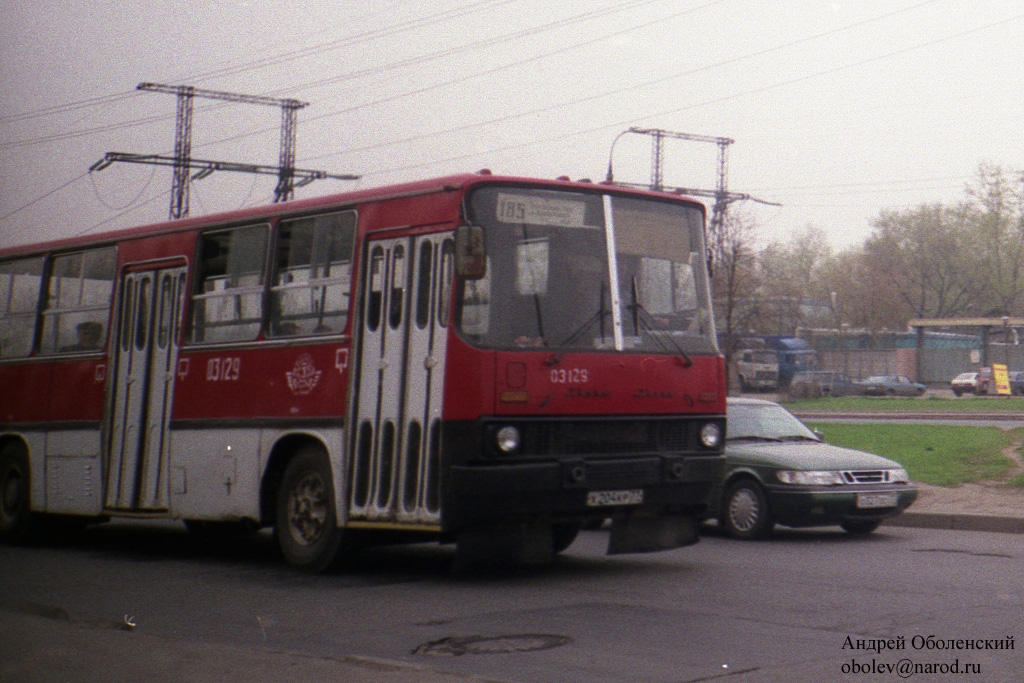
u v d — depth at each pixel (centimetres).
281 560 1277
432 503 991
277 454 1159
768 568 1112
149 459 1300
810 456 1417
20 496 1482
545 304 1014
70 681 635
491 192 1011
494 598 946
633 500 1028
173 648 719
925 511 1588
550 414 993
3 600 977
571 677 659
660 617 842
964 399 5303
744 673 660
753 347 7412
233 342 1213
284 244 1178
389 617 872
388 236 1066
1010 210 8731
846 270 9956
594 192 1063
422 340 1017
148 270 1341
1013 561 1152
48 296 1491
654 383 1056
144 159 3822
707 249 1133
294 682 622
